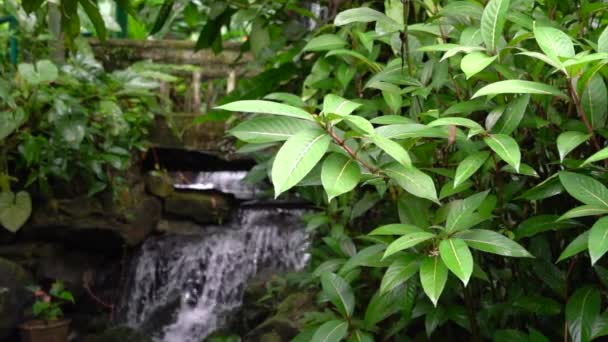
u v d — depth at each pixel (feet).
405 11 4.43
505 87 3.14
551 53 3.18
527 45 4.30
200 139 16.55
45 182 12.66
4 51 14.79
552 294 4.30
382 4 6.51
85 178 13.35
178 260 14.66
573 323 3.55
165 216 15.75
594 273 4.09
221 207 15.89
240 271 14.34
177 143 16.40
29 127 12.87
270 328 9.11
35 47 14.64
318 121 3.09
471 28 3.92
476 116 4.45
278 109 2.98
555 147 4.13
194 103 17.70
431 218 4.31
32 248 13.00
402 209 4.08
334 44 4.89
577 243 3.24
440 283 3.18
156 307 14.24
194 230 15.60
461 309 4.45
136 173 15.33
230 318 12.42
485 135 3.37
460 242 3.23
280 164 2.82
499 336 4.00
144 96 15.58
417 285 4.57
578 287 4.10
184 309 14.17
